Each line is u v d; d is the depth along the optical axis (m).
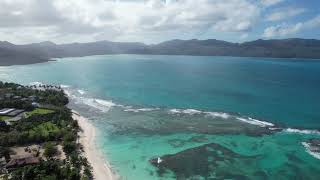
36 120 160.38
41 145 133.00
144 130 158.62
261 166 116.19
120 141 143.50
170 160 122.06
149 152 130.38
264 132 152.12
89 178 107.12
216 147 134.12
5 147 124.31
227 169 113.94
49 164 106.62
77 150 130.38
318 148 131.50
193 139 144.25
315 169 113.25
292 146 133.75
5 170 107.12
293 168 114.31
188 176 109.12
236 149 131.62
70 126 155.62
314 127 159.12
